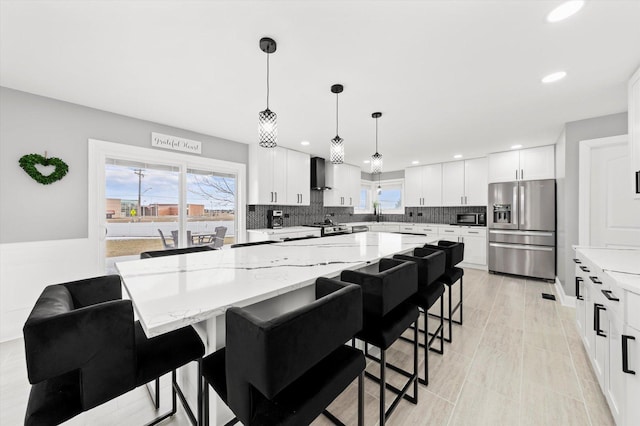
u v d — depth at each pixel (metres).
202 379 1.11
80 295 1.23
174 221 3.44
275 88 2.33
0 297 2.27
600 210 2.88
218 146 3.85
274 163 4.33
